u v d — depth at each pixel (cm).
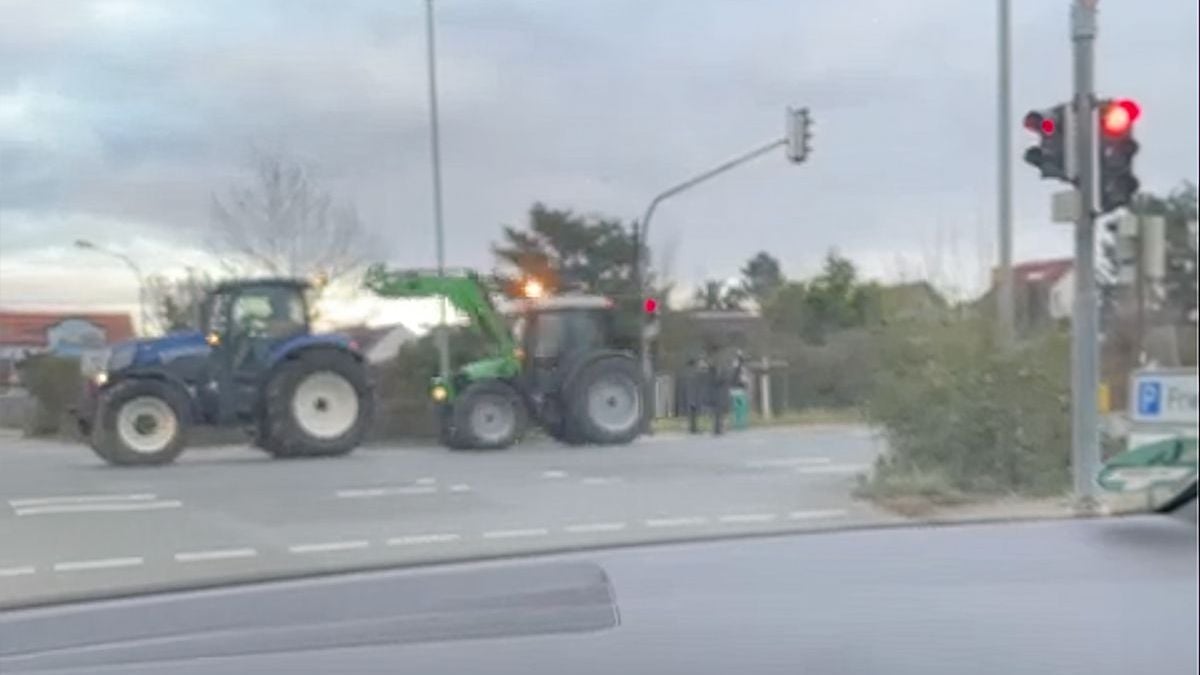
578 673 186
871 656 195
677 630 202
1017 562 239
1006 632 204
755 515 272
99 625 203
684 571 231
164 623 204
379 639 197
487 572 233
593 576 232
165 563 228
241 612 210
